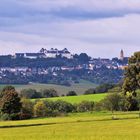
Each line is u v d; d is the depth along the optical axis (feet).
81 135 489.67
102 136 460.96
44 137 468.75
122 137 446.60
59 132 564.30
